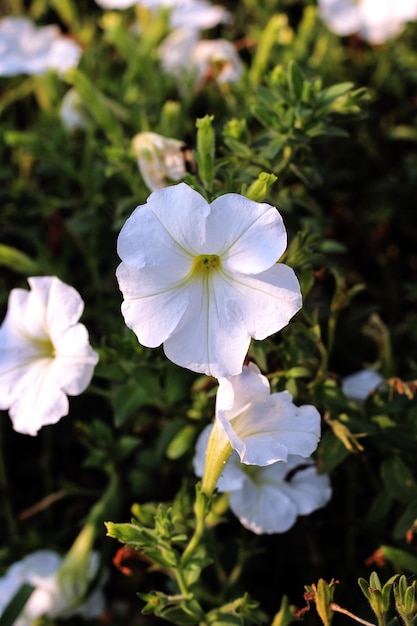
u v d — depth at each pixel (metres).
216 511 0.45
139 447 0.54
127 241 0.37
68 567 0.48
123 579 0.53
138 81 0.62
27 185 0.61
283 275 0.37
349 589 0.49
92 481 0.57
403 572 0.45
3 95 0.71
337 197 0.65
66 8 0.67
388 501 0.47
